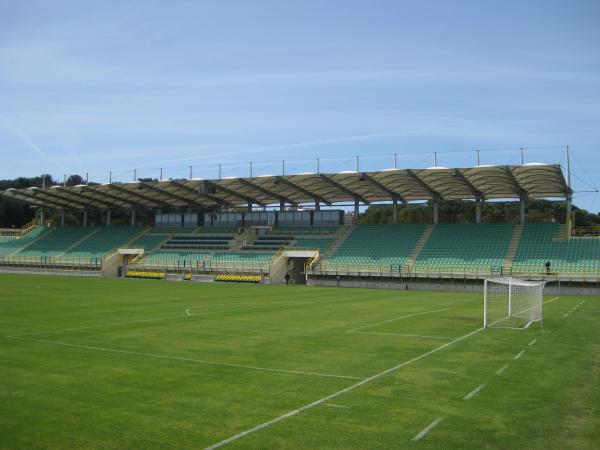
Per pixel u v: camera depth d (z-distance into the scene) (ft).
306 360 49.42
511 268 161.48
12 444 28.02
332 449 27.50
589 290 145.28
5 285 146.82
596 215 304.30
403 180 166.61
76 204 256.73
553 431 30.37
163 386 39.83
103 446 27.76
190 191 207.82
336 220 217.97
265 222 231.30
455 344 58.29
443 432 30.09
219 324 73.67
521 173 146.10
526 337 63.52
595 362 49.49
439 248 182.39
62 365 46.78
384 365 47.42
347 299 119.65
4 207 358.02
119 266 227.61
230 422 31.68
